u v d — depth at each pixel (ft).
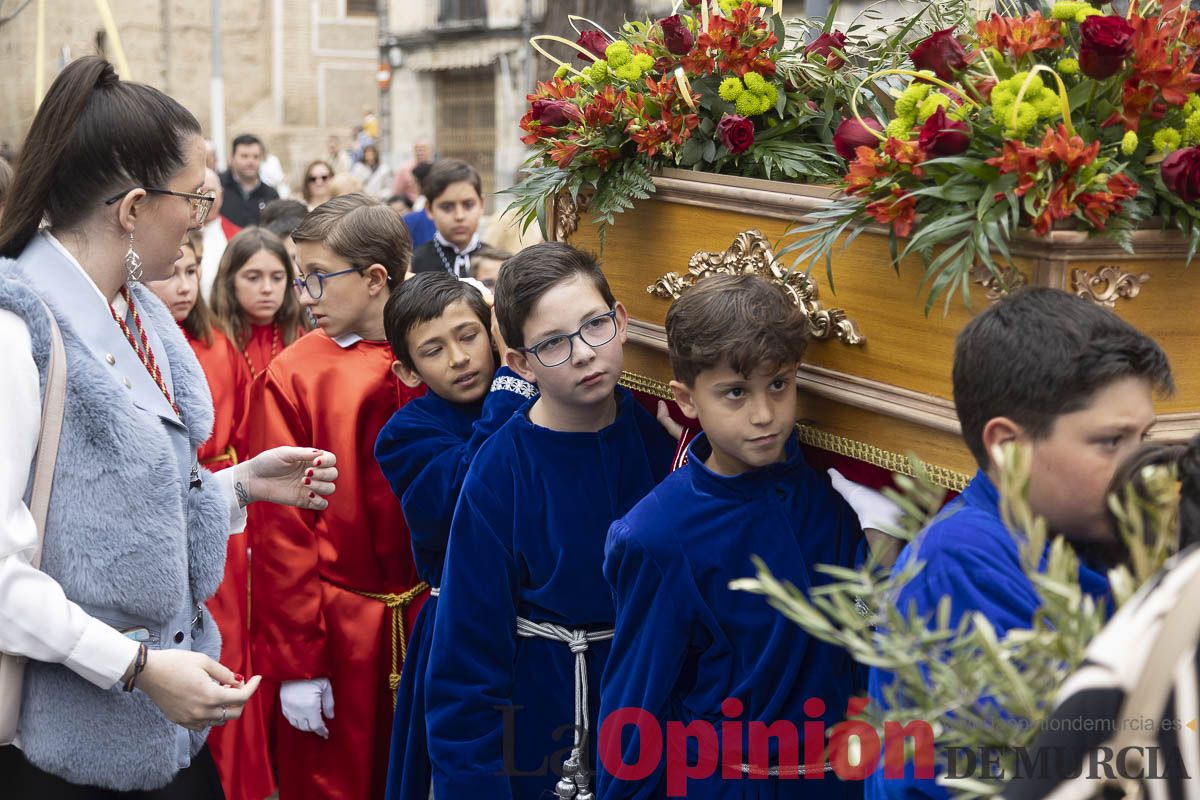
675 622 5.99
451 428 8.45
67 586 5.94
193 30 93.50
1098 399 4.22
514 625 7.12
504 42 66.18
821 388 5.96
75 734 6.00
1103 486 4.29
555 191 7.57
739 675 5.97
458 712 6.94
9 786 6.11
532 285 6.70
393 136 74.69
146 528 6.02
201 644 6.93
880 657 3.47
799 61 6.84
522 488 7.01
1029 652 3.38
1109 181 4.81
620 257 7.53
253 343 13.55
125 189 6.14
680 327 5.84
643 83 7.09
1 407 5.67
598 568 6.98
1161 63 4.91
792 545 5.93
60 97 6.15
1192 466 3.46
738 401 5.79
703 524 6.00
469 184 16.71
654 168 7.09
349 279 9.82
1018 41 5.13
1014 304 4.50
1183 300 5.13
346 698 9.86
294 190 63.98
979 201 4.98
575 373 6.70
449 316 8.37
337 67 97.30
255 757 11.34
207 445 12.87
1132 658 2.95
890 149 5.22
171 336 6.91
